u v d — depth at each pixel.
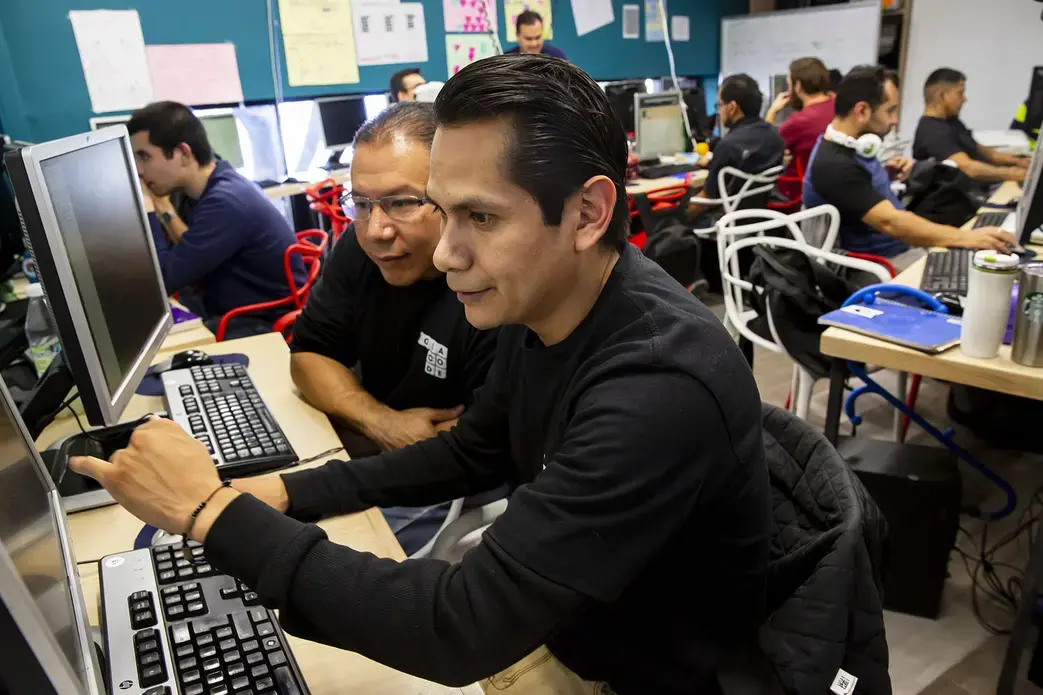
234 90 4.41
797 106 4.41
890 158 3.91
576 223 0.64
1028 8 5.36
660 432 0.63
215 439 1.17
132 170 1.28
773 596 0.83
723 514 0.72
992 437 2.47
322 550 0.66
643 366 0.66
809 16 5.94
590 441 0.64
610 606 0.81
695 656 0.79
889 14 5.88
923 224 2.45
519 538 0.62
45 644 0.45
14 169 0.86
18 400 1.28
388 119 1.21
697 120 5.67
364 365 1.52
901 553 1.72
